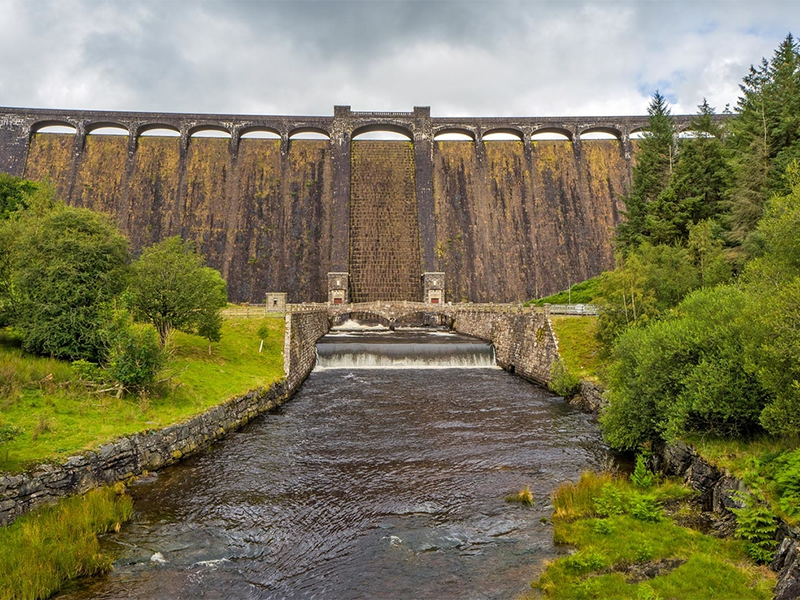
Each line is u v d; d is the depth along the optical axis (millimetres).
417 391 39375
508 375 46812
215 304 36844
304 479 21844
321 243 96875
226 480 21406
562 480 21938
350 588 14141
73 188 95500
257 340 43156
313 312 56344
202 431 25109
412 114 104438
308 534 17156
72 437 19375
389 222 97875
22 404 21047
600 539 16016
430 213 97438
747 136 43969
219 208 98125
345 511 18922
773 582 12883
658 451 22422
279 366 39125
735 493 15984
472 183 103625
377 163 104312
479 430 29172
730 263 37219
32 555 13781
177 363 32500
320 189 101562
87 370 24078
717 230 41906
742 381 18438
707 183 48219
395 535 17125
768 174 40250
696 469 18734
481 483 21609
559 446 26406
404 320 86188
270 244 96062
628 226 56094
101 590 13695
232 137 102375
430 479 22016
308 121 104125
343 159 100812
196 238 94938
